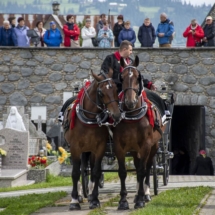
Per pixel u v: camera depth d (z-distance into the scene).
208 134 32.28
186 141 37.31
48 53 32.41
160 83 32.09
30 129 30.12
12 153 24.92
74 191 16.56
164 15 32.25
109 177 23.84
